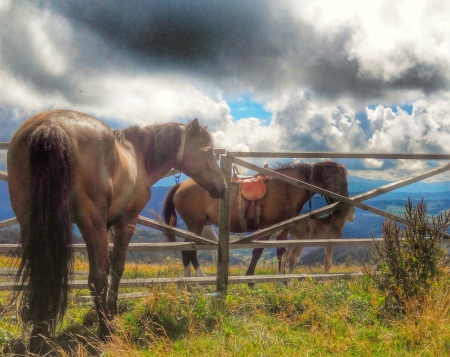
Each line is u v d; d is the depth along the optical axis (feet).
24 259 8.88
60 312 9.08
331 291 15.94
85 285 15.78
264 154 18.04
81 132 10.30
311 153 18.33
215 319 13.48
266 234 18.57
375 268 15.85
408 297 13.53
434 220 15.03
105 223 10.84
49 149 9.12
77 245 16.05
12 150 9.99
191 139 16.24
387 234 15.02
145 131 15.34
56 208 9.01
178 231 17.49
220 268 17.58
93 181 10.40
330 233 23.48
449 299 13.04
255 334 11.60
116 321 12.01
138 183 14.15
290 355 10.30
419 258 14.38
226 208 17.66
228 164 17.81
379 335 11.83
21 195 9.68
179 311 13.67
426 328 11.47
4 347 10.34
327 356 10.66
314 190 19.08
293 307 14.29
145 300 13.97
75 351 10.92
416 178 19.71
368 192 19.40
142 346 11.46
